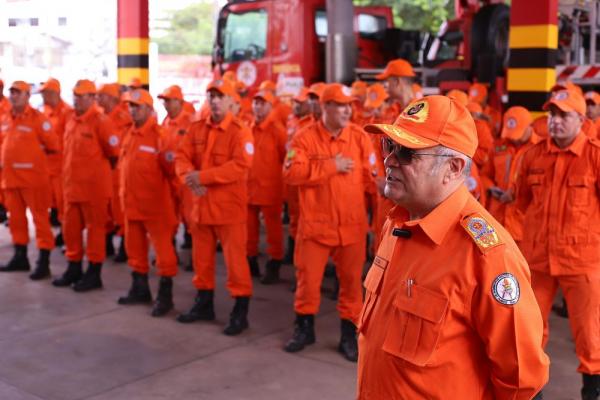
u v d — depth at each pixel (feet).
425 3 68.80
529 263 13.35
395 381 6.26
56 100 27.14
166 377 14.90
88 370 15.28
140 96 18.92
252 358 16.03
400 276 6.36
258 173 22.66
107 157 21.34
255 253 23.67
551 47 23.77
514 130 18.35
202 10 78.54
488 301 5.86
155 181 18.99
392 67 18.13
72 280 22.08
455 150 6.11
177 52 77.71
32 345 16.78
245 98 30.14
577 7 29.55
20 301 20.36
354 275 15.88
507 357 5.92
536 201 13.37
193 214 17.76
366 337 6.68
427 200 6.29
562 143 13.12
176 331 17.84
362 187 15.83
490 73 30.19
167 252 19.19
